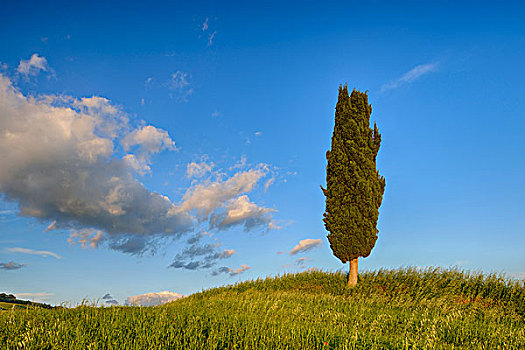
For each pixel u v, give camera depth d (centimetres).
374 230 1505
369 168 1546
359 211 1515
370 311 1023
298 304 1099
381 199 1570
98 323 696
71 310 800
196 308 955
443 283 1357
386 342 683
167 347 575
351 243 1504
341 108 1614
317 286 1595
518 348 695
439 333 768
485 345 699
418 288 1314
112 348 553
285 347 621
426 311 986
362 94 1616
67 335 593
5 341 564
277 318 859
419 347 660
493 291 1212
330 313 951
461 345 707
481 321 920
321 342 655
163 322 709
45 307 825
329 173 1614
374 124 1642
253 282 1764
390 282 1463
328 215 1584
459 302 1154
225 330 682
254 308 983
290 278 1783
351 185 1538
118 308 842
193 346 583
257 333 672
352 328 776
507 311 1041
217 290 1661
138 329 648
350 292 1406
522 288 1201
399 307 1112
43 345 551
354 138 1569
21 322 665
